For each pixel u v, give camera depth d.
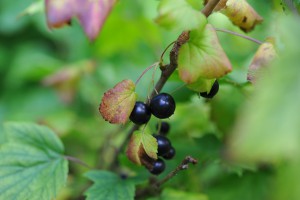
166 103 0.20
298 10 0.20
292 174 0.11
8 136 0.26
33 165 0.25
